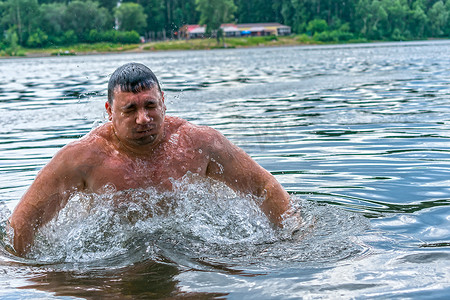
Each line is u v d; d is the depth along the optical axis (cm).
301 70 2097
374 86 1297
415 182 409
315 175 443
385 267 233
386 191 385
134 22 7544
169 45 7406
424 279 218
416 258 243
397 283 215
